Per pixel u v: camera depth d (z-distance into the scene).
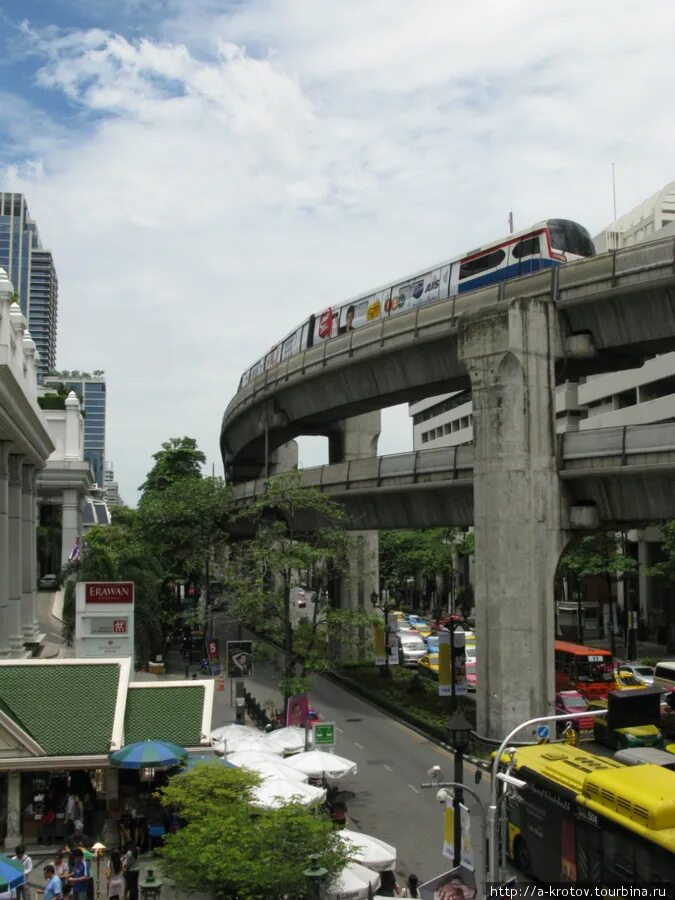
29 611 52.16
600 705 42.16
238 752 27.91
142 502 79.19
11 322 37.16
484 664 36.41
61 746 24.55
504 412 36.22
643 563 75.94
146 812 24.73
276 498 43.47
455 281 43.78
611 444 35.16
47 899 19.45
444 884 17.42
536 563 35.84
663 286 33.69
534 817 22.17
